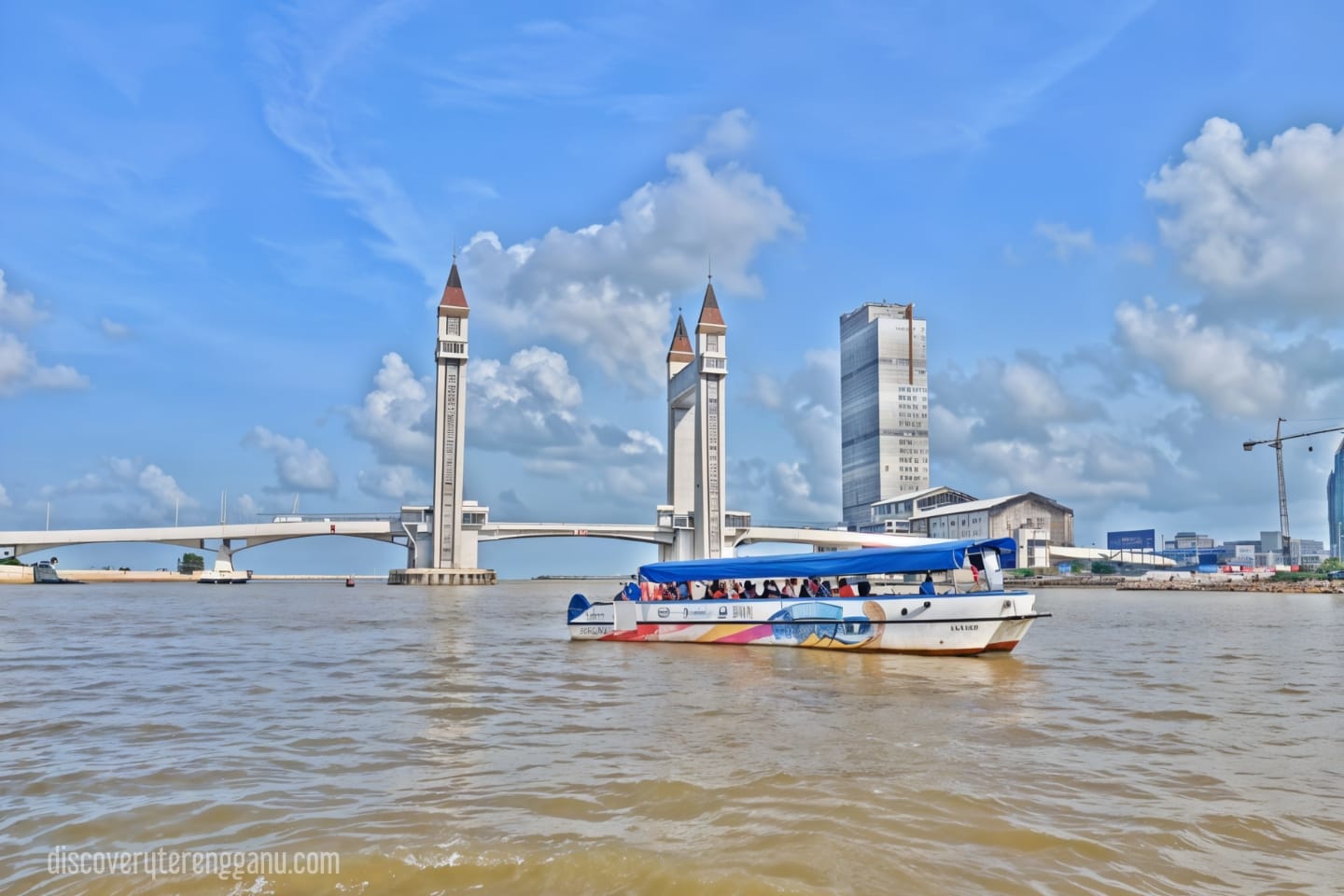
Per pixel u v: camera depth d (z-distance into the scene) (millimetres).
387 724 14578
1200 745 13016
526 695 17906
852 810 9422
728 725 14484
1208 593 117000
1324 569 151750
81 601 73500
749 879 7438
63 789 10500
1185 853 8258
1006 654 25516
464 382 140250
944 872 7680
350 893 7285
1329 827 9062
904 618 25984
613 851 8062
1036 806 9664
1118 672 22188
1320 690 19031
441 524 138750
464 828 8844
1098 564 179000
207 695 17891
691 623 29547
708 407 147250
